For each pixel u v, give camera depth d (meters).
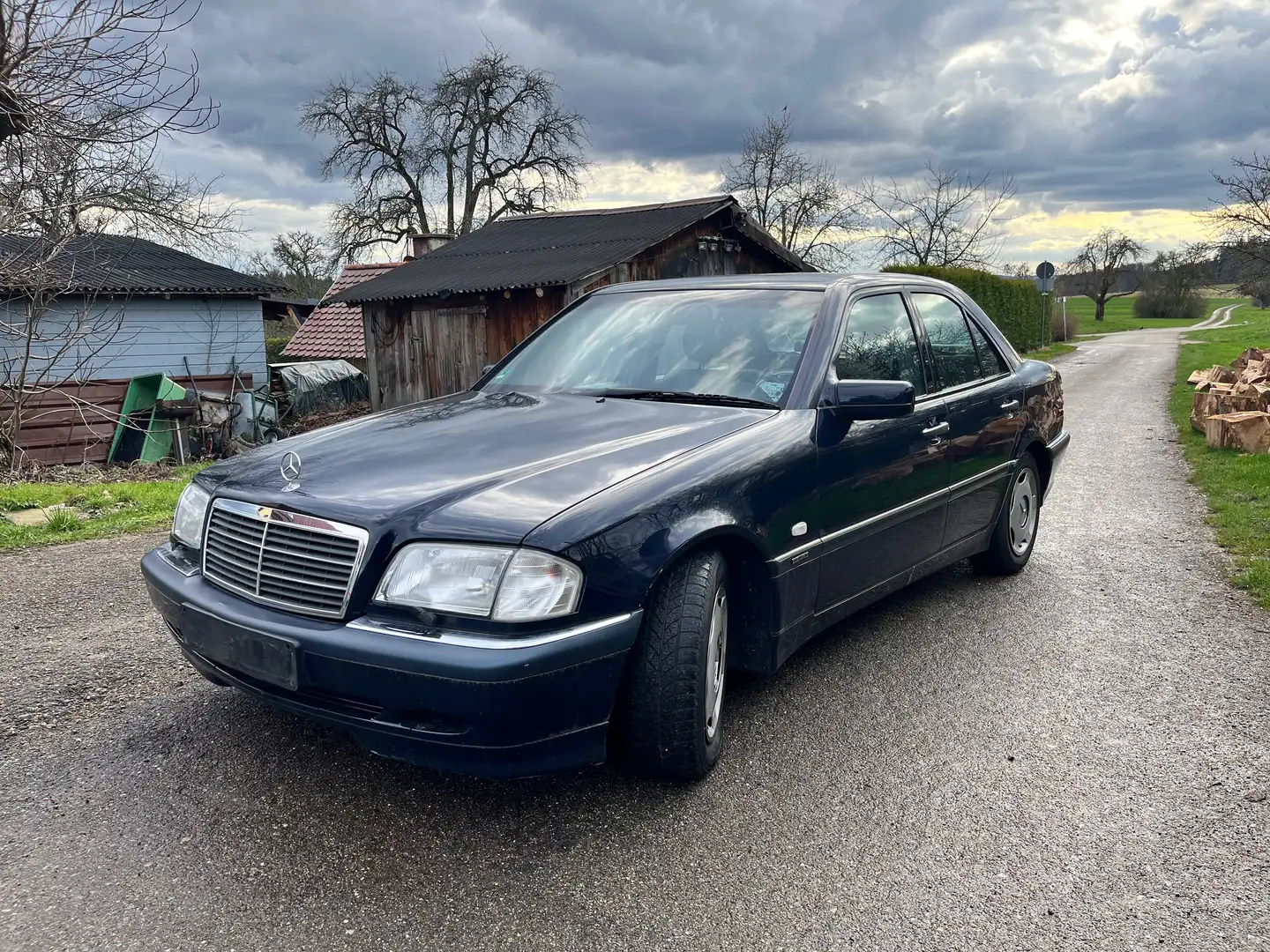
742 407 3.39
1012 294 31.70
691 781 2.87
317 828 2.63
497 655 2.29
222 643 2.67
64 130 8.26
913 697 3.54
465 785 2.88
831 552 3.36
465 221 44.50
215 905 2.28
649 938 2.18
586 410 3.40
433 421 3.37
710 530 2.75
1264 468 7.98
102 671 3.78
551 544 2.40
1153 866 2.45
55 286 12.00
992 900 2.32
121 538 6.32
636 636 2.55
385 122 43.19
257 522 2.68
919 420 3.90
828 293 3.82
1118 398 15.65
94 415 16.30
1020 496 5.05
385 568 2.46
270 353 32.16
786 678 3.75
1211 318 76.12
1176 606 4.60
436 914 2.26
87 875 2.39
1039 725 3.29
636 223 16.88
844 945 2.15
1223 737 3.19
